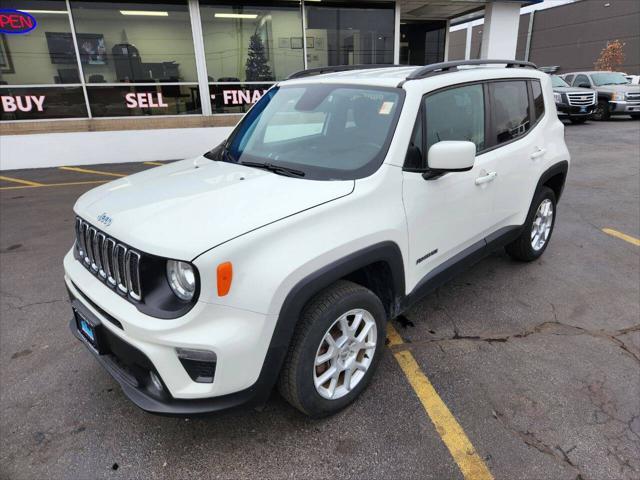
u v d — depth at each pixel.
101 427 2.45
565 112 15.84
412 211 2.61
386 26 11.45
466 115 3.13
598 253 4.65
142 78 10.42
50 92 10.01
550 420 2.45
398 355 3.02
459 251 3.21
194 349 1.88
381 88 2.82
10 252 4.91
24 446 2.33
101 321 2.16
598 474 2.13
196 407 1.97
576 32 33.66
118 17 9.96
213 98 10.93
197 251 1.84
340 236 2.20
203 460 2.23
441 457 2.23
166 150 10.72
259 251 1.95
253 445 2.32
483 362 2.94
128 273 2.02
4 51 9.59
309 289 2.07
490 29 11.88
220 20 10.45
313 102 3.04
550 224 4.45
